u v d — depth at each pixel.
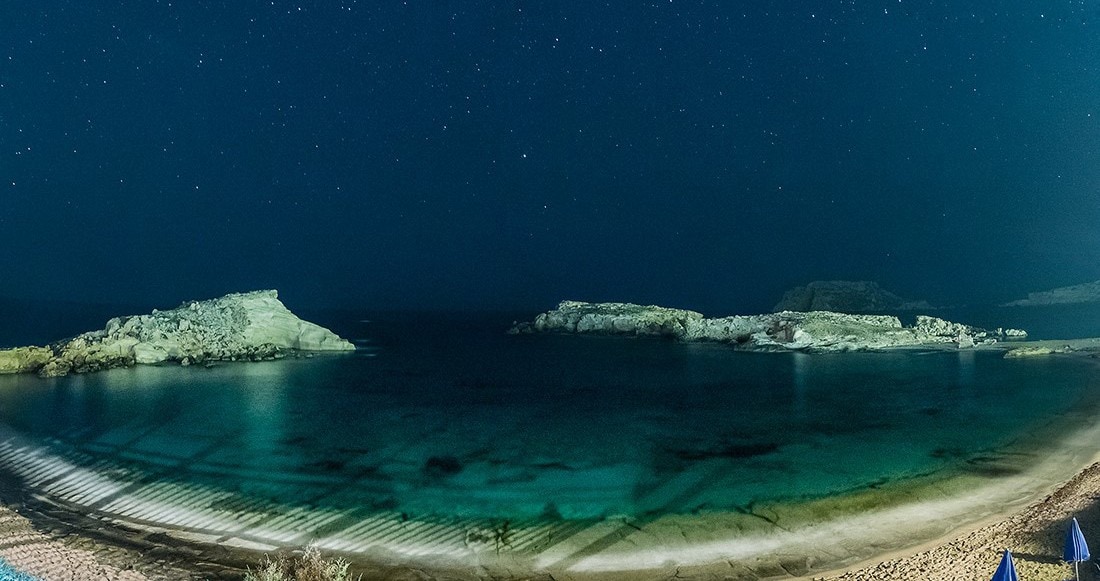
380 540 17.64
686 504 20.42
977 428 29.50
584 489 21.97
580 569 15.92
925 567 14.82
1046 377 43.19
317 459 25.70
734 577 15.38
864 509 19.70
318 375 50.25
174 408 35.94
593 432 30.59
